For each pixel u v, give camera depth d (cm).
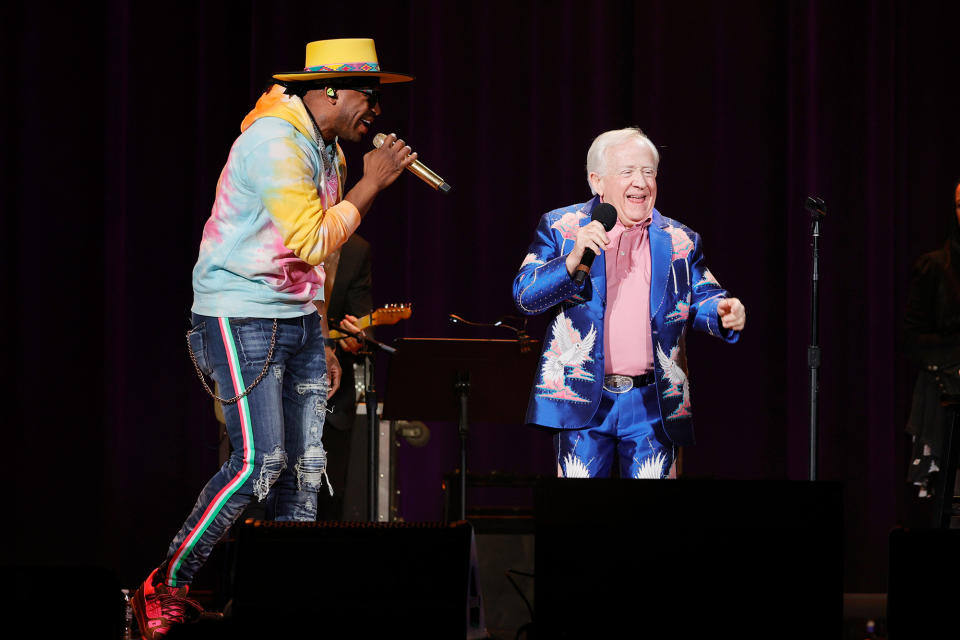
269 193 1046
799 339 1912
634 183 1118
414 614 833
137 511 1830
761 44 1961
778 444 1945
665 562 838
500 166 1939
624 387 1109
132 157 1844
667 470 1111
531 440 1925
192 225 1872
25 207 1834
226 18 1884
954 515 1307
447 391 1422
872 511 1902
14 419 1820
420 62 1905
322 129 1145
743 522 840
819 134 1930
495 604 1370
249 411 1070
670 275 1128
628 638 837
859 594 1684
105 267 1828
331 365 1384
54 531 1819
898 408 1962
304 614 828
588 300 1111
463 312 1930
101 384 1847
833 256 1931
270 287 1077
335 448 1570
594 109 1934
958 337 1507
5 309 1830
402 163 1114
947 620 844
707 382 1945
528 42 1947
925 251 1984
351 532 835
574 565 839
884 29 1942
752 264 1945
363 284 1558
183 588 1071
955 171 1992
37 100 1842
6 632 788
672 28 1948
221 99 1875
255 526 834
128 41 1839
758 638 838
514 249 1938
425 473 1900
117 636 797
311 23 1898
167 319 1856
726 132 1945
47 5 1845
